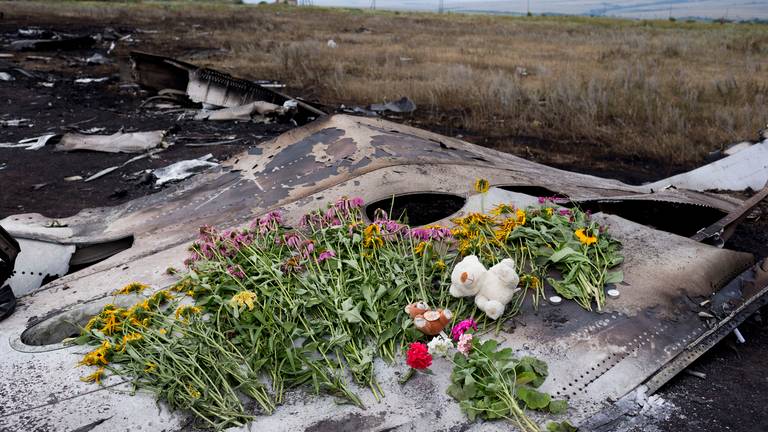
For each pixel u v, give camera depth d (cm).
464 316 276
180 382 232
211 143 808
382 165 410
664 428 253
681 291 297
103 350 254
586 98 1033
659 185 600
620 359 259
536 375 244
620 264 315
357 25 2881
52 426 223
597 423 232
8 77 1241
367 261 301
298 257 300
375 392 238
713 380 296
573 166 746
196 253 316
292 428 225
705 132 870
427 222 408
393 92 1170
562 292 287
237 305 260
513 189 419
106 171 698
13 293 326
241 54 1678
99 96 1120
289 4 4884
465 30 2736
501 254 312
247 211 385
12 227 392
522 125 947
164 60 984
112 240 383
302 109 873
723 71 1380
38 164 728
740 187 613
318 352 259
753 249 490
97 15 2886
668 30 2834
